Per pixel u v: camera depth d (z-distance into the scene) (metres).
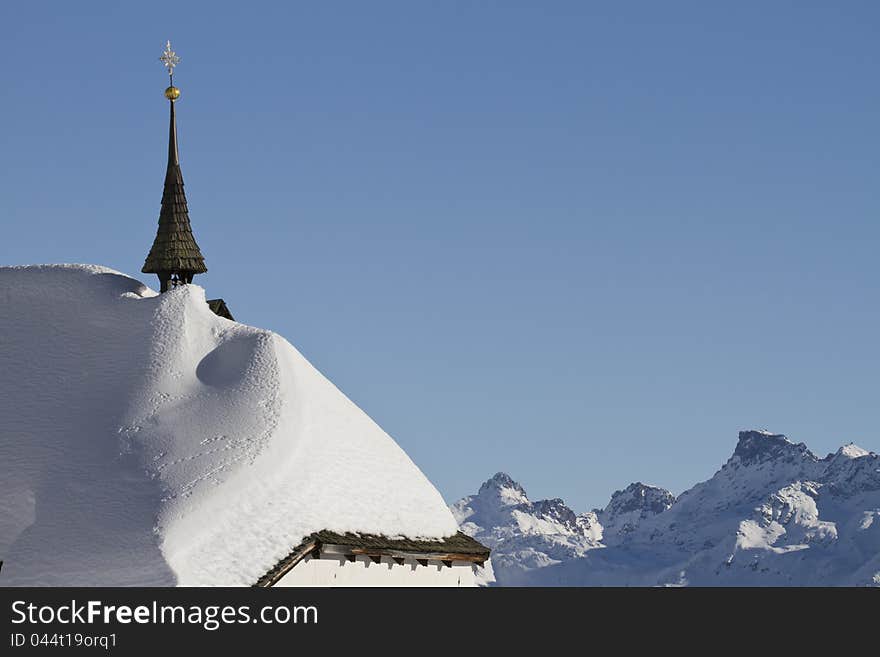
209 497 77.69
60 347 89.44
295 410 85.31
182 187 105.62
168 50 106.19
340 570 81.38
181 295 92.06
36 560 75.81
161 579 73.50
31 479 80.38
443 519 91.31
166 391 85.62
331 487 83.44
